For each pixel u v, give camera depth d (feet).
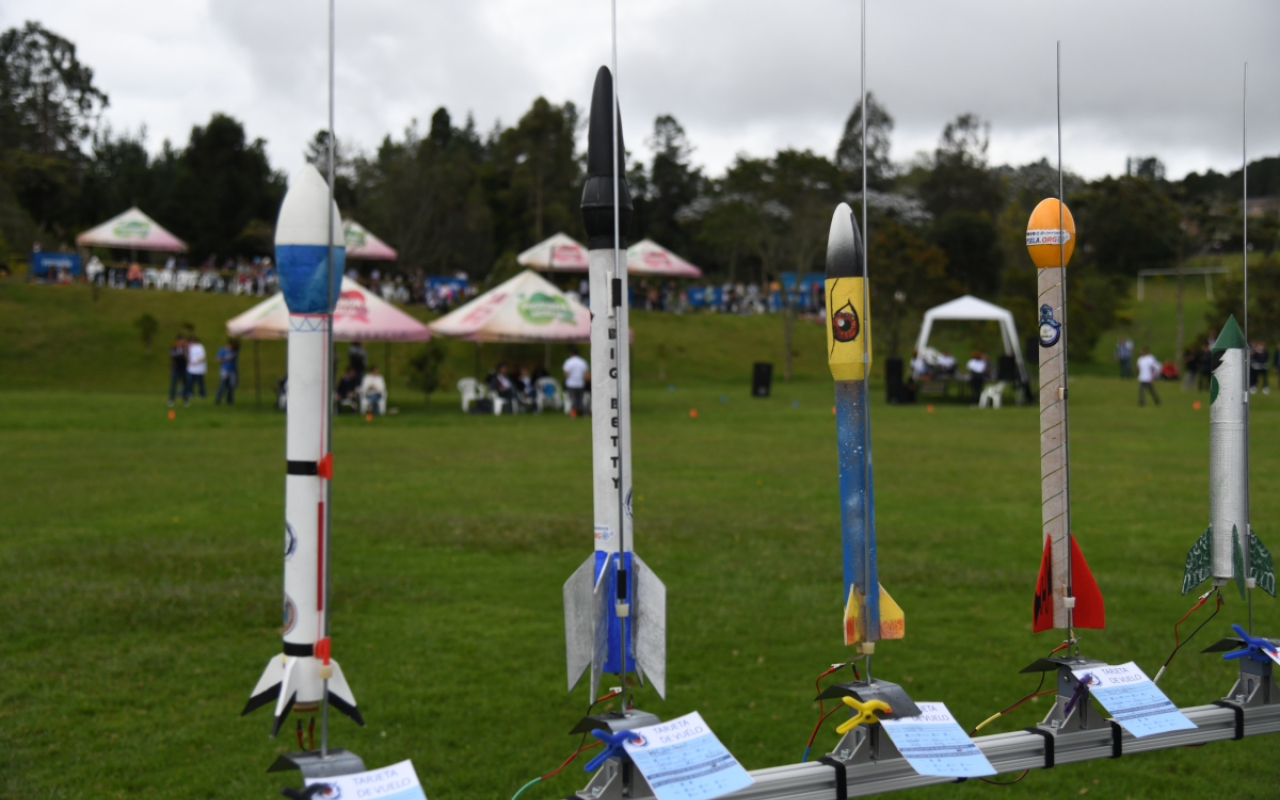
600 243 15.47
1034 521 40.75
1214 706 14.83
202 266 210.59
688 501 45.44
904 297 142.82
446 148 302.04
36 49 263.49
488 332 98.27
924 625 26.48
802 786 12.11
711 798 10.98
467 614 27.35
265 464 56.80
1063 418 14.23
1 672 22.33
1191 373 122.01
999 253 192.24
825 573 31.99
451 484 50.26
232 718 20.18
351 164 223.92
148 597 28.07
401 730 19.70
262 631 25.53
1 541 35.37
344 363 132.36
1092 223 177.17
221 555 33.42
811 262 164.55
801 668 23.25
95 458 58.59
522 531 37.99
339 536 36.94
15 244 189.78
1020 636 25.53
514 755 18.65
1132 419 86.33
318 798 10.08
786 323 149.69
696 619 26.84
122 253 216.74
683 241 255.50
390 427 81.97
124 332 134.21
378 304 94.02
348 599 28.58
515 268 166.61
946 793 17.60
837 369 12.75
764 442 70.44
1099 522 40.50
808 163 161.58
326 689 11.10
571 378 94.58
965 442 70.79
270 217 233.35
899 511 43.06
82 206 225.76
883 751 12.47
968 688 21.90
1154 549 35.40
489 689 21.88
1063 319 14.16
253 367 129.70
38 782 17.28
